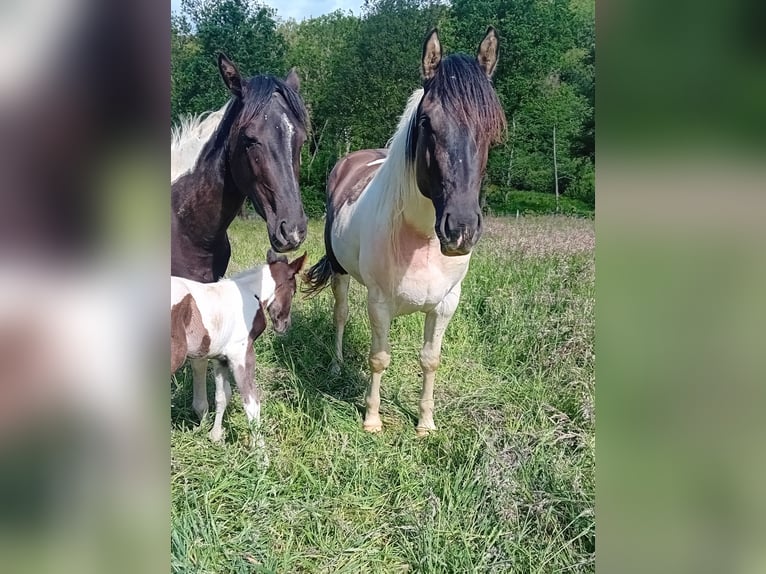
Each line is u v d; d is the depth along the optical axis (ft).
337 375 11.80
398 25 57.88
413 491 8.00
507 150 54.03
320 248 20.35
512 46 57.36
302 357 12.12
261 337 12.69
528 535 6.93
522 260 17.10
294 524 7.43
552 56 58.13
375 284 9.17
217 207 9.12
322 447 9.03
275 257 9.70
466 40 58.29
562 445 8.43
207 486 7.63
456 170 6.73
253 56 55.06
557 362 11.09
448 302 9.18
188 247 9.39
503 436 8.75
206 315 8.29
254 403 8.97
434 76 7.22
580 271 15.64
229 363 8.84
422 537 6.93
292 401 10.42
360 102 56.49
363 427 9.91
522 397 10.34
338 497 7.96
